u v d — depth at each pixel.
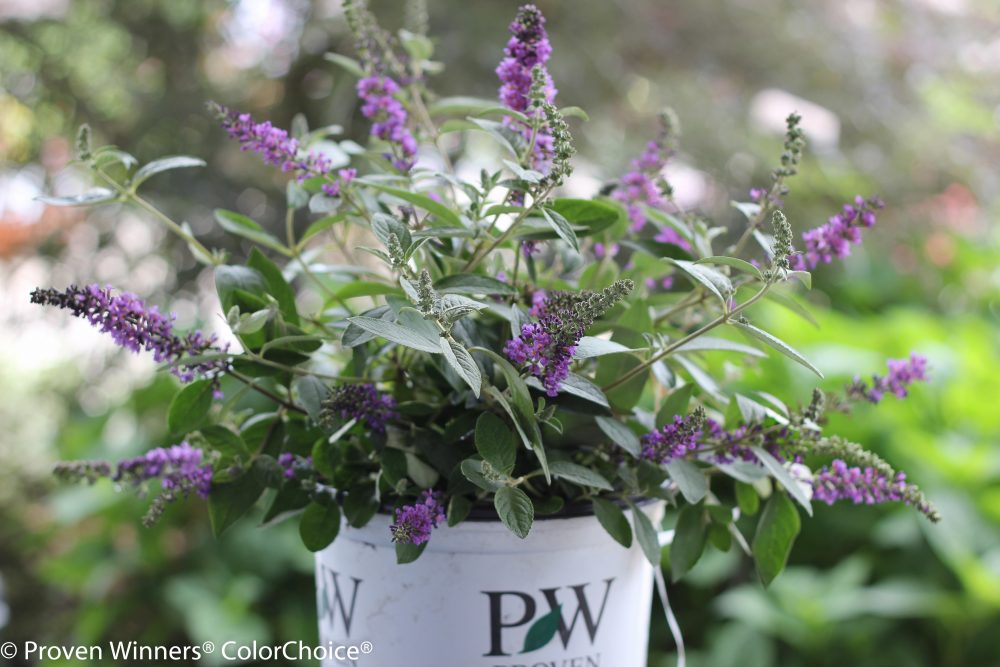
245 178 2.34
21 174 2.42
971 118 2.93
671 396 0.70
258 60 2.45
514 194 0.72
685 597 1.84
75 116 2.44
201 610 1.69
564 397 0.69
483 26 2.16
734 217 2.34
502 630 0.71
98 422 1.97
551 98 0.69
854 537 1.77
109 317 0.63
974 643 1.66
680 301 0.83
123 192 0.75
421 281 0.55
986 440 1.80
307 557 1.76
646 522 0.68
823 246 0.71
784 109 2.47
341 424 0.68
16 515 2.56
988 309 2.64
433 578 0.71
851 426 1.70
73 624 2.19
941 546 1.59
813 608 1.60
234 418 0.83
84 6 2.39
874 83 2.57
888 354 1.90
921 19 2.82
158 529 1.82
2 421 2.73
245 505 0.71
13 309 2.41
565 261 0.83
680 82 2.36
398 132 0.77
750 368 0.93
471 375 0.55
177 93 2.37
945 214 2.73
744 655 1.66
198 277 2.30
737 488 0.81
